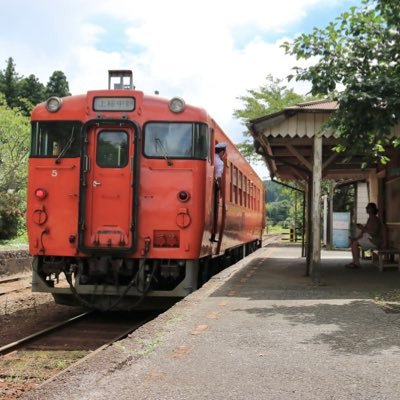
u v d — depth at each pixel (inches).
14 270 696.4
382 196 629.0
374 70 348.8
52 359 287.6
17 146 1036.5
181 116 376.5
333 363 205.5
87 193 371.9
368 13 346.3
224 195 473.4
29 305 474.0
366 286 411.8
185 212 368.8
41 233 375.6
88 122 372.5
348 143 350.0
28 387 238.4
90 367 199.3
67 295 392.8
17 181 1046.4
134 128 370.9
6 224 1022.4
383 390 175.6
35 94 2085.4
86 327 375.6
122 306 382.6
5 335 354.9
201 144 377.4
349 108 332.2
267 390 176.4
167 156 373.1
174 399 168.6
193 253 370.0
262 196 1027.9
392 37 345.1
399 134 416.5
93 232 369.7
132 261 370.0
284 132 432.1
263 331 257.0
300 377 189.3
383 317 287.6
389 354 217.0
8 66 2108.8
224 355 217.0
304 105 442.3
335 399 167.9
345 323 273.1
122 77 401.1
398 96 325.4
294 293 373.1
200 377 189.8
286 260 684.1
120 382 184.4
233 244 585.9
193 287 374.0
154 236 370.0
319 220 429.7
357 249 566.9
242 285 415.2
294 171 689.0
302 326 267.0
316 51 347.9
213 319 283.6
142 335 249.0
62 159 376.8
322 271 530.0
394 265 534.9
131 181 369.4
